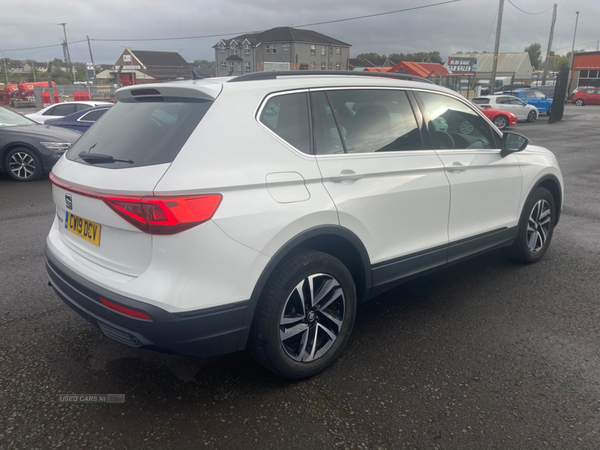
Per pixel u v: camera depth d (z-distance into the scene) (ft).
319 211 8.34
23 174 28.89
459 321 11.36
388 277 10.15
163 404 8.25
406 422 7.82
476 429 7.65
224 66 258.98
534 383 8.87
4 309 11.71
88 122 39.34
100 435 7.46
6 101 135.33
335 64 261.24
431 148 10.93
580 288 13.23
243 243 7.47
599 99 128.67
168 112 8.20
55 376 9.02
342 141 9.25
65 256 8.68
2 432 7.48
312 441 7.38
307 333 8.77
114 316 7.38
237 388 8.73
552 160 14.80
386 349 10.09
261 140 8.02
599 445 7.30
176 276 7.14
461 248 11.75
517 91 98.22
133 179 7.21
